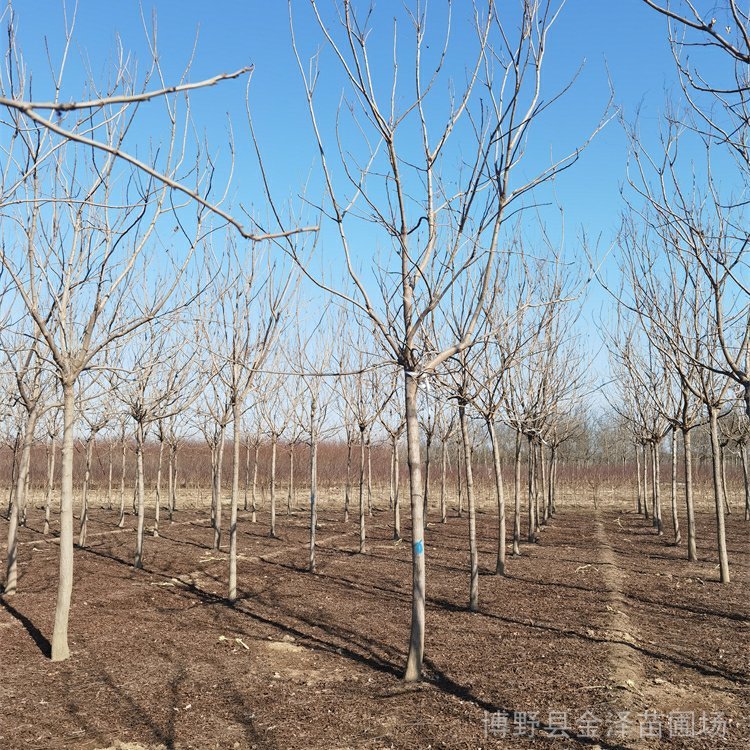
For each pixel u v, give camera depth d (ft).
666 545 53.72
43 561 43.83
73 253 24.54
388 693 19.89
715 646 24.63
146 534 58.85
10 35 20.62
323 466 119.24
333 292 20.43
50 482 57.47
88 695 19.90
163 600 33.37
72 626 27.68
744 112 18.66
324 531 63.57
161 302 25.55
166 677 21.58
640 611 30.50
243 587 36.91
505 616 29.63
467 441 31.99
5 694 19.92
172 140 24.22
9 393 42.37
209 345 34.09
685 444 45.27
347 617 29.94
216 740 16.69
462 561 45.62
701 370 36.91
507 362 33.81
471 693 19.71
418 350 22.47
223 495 99.30
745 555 47.93
